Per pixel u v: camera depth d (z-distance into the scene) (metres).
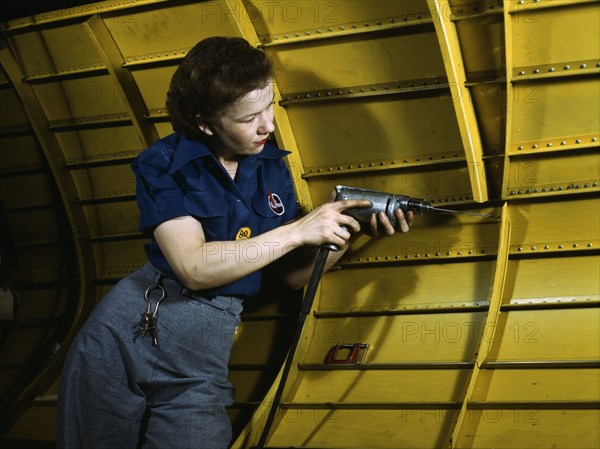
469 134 3.74
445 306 4.15
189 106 2.55
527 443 3.39
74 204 5.60
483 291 4.12
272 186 2.89
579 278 3.98
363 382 4.02
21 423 4.86
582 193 3.94
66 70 5.05
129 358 2.69
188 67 2.50
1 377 5.48
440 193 4.23
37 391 5.02
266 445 3.83
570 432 3.37
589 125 3.76
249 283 2.81
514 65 3.72
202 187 2.62
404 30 3.76
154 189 2.56
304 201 4.44
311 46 4.00
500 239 4.04
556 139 3.85
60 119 5.34
